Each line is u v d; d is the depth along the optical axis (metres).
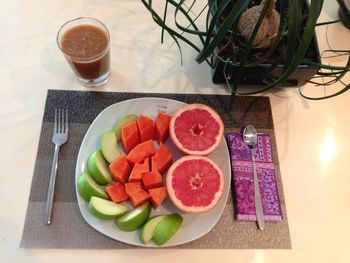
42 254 0.62
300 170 0.72
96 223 0.62
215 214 0.64
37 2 0.85
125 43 0.82
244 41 0.66
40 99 0.75
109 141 0.68
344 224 0.68
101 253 0.62
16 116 0.73
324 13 0.86
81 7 0.85
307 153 0.74
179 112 0.69
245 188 0.68
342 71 0.62
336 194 0.70
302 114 0.77
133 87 0.77
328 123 0.77
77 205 0.65
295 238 0.66
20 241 0.62
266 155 0.71
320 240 0.66
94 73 0.73
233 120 0.75
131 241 0.61
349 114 0.78
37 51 0.80
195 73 0.80
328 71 0.79
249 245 0.65
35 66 0.78
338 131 0.76
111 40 0.82
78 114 0.74
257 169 0.70
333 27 0.85
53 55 0.79
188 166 0.65
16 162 0.69
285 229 0.66
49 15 0.83
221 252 0.64
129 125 0.68
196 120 0.69
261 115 0.76
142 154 0.66
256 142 0.72
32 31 0.81
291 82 0.73
